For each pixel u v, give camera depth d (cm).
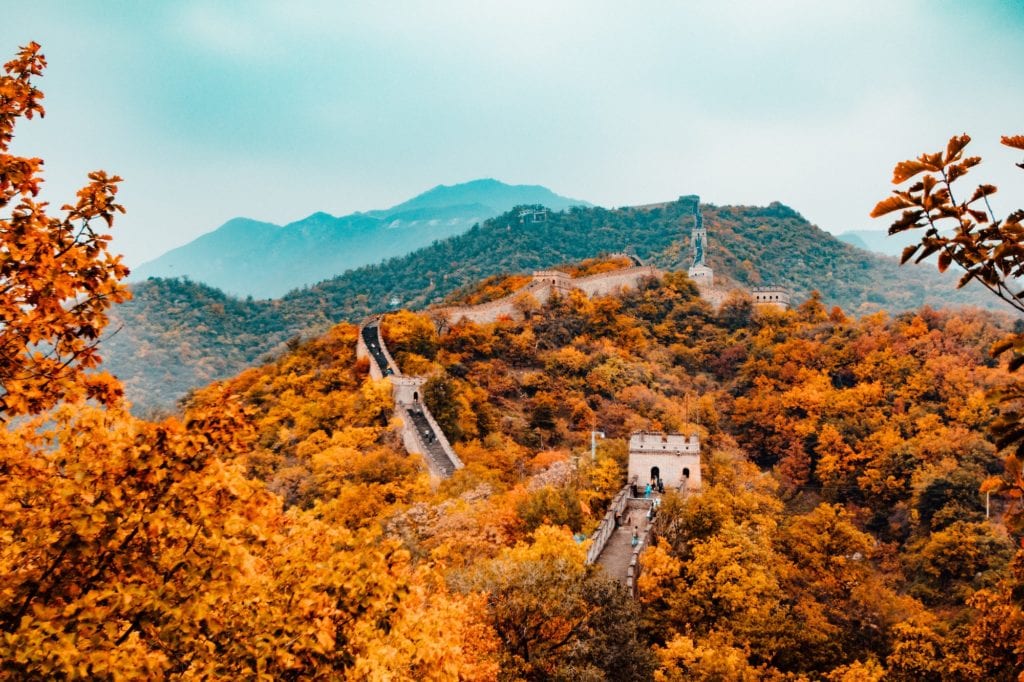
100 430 1582
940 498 9381
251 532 1752
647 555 5088
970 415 11356
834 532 7100
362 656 1593
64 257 1454
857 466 11300
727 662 3822
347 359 12612
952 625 6134
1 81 1475
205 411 1480
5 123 1505
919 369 13525
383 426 10081
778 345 16050
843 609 5800
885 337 15000
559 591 3512
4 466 1488
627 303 19438
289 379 11888
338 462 8394
